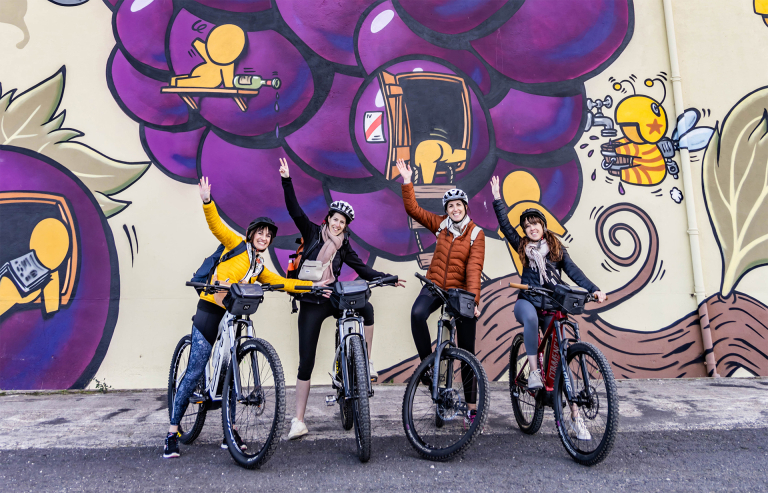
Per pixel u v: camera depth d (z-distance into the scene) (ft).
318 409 13.58
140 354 16.38
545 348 11.16
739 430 11.62
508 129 18.45
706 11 19.25
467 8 19.06
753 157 18.65
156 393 15.83
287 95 18.16
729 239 18.16
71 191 17.04
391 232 17.62
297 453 10.21
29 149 17.17
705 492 8.38
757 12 19.13
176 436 10.14
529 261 11.93
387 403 14.33
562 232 17.90
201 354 10.33
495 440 11.07
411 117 18.31
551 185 18.15
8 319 16.24
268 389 9.18
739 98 18.94
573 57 18.95
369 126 18.21
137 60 17.89
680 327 17.44
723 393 15.07
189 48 18.12
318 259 11.34
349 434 11.45
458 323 11.84
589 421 9.69
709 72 19.10
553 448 10.53
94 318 16.46
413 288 17.33
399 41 18.71
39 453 10.36
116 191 17.16
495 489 8.48
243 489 8.52
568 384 9.91
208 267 10.68
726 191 18.45
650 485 8.64
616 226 18.01
